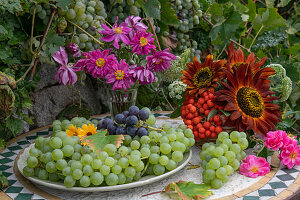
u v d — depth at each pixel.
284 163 0.97
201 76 1.08
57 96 1.53
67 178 0.78
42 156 0.83
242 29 1.81
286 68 1.62
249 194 0.82
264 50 2.14
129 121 0.94
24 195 0.82
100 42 1.19
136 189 0.86
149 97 1.66
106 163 0.81
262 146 1.06
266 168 0.94
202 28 1.83
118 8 1.36
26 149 1.08
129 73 1.07
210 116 1.03
